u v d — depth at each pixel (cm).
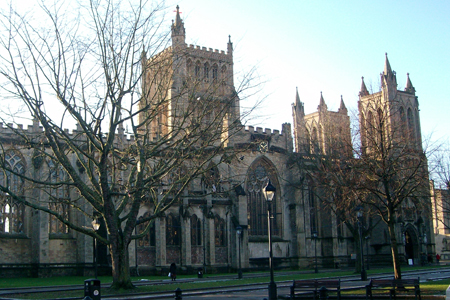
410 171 7006
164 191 7888
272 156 11019
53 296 4422
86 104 4662
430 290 4312
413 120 13325
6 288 5597
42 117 4534
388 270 9075
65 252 8825
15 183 8556
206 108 5128
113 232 4844
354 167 6156
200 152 5094
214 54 12638
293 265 10862
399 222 12100
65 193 8869
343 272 8769
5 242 8412
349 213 8462
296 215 10919
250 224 10612
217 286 5541
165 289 5078
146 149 5247
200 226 9694
